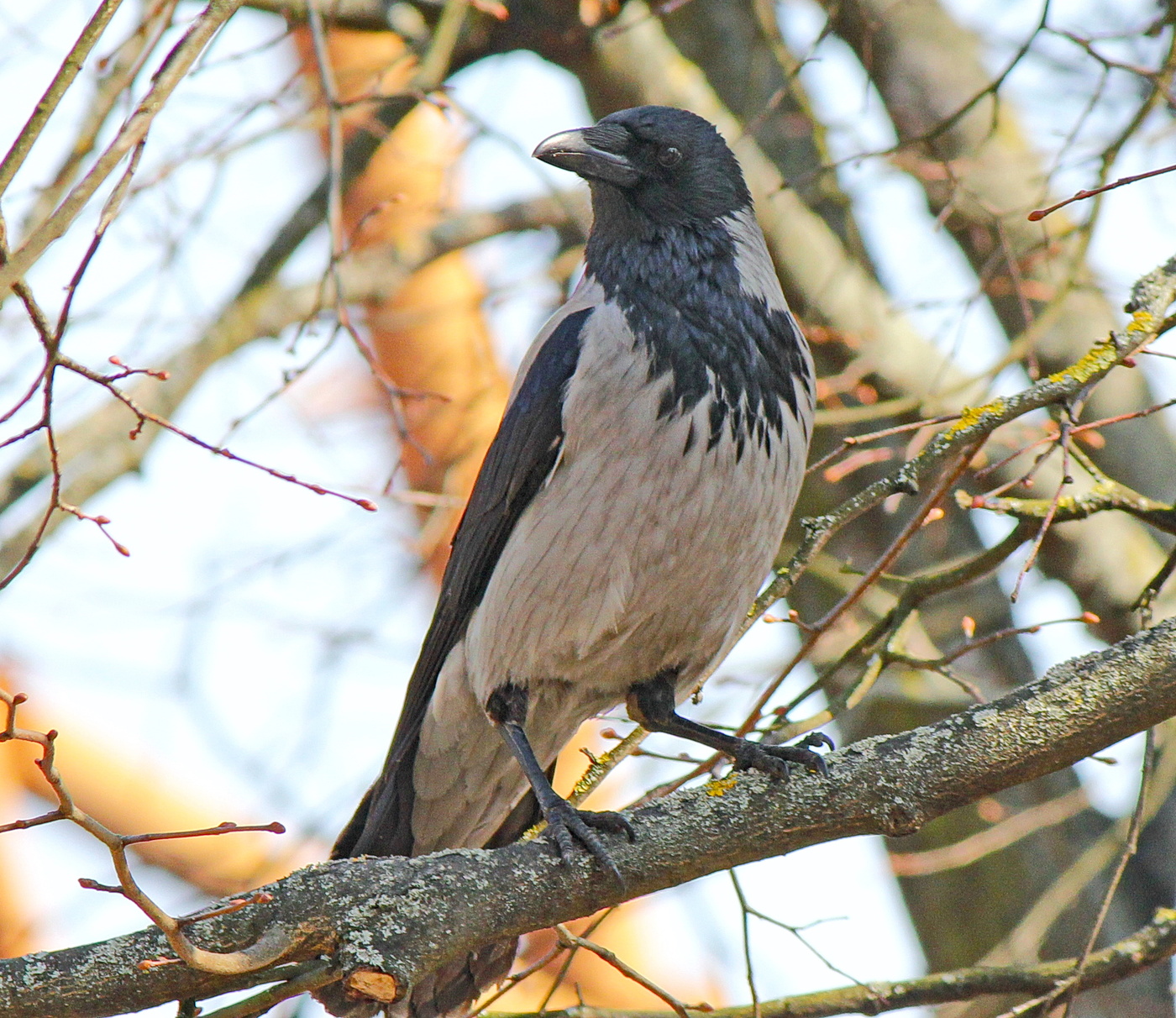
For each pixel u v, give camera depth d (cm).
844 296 1295
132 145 602
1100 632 1269
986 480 1241
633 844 727
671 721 955
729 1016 880
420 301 1578
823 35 1120
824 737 844
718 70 1443
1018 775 707
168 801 1542
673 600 906
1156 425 1313
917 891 1353
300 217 1436
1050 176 1083
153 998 675
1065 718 702
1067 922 1280
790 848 725
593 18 1278
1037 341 1270
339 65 1558
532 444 912
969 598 1307
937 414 1125
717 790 739
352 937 688
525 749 910
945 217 1135
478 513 959
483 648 928
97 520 694
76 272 641
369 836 976
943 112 1348
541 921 721
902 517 1309
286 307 1423
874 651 961
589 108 1420
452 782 989
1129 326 796
